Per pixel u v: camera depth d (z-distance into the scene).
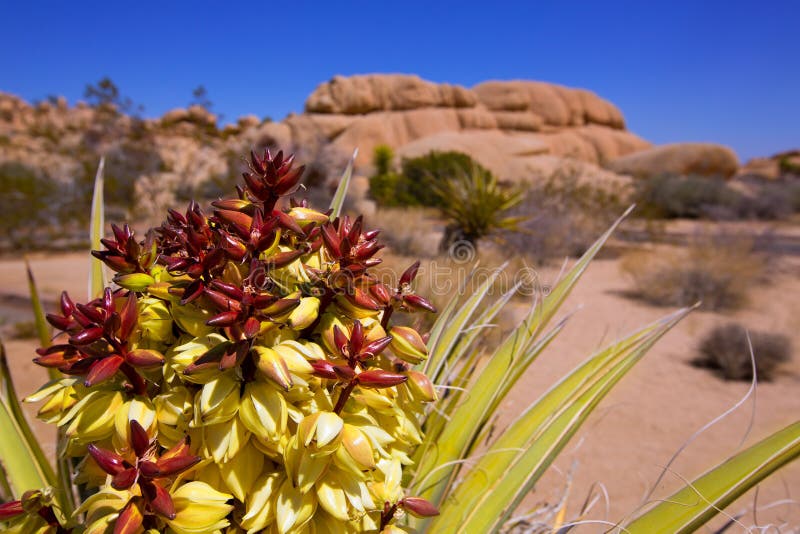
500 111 39.47
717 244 10.27
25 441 1.31
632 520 0.96
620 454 3.47
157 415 0.76
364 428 0.77
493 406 1.36
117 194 14.55
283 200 1.09
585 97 42.47
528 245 10.78
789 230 17.73
